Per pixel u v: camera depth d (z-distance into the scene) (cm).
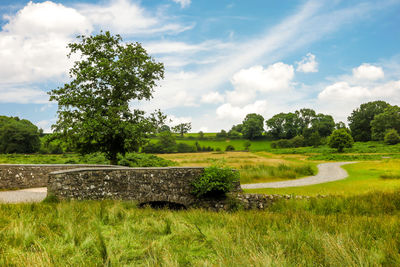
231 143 13875
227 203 1514
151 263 399
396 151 7462
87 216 739
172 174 1509
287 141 12006
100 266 396
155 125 2544
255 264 379
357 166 3866
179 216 895
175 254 467
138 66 2502
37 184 1619
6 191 1388
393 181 2188
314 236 566
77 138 2159
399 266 414
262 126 15162
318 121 14525
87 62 2381
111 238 525
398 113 11131
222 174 1548
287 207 1356
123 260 432
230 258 406
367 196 1411
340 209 1280
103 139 2259
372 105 12719
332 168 3809
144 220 734
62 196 1073
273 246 493
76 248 467
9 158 3866
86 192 1173
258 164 3675
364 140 12175
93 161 3203
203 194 1555
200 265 403
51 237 514
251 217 876
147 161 3503
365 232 656
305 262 413
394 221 833
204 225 726
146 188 1402
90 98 2247
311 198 1416
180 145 10200
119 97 2419
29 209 756
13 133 7338
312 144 11519
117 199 1280
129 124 2195
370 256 422
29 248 454
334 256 415
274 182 2444
